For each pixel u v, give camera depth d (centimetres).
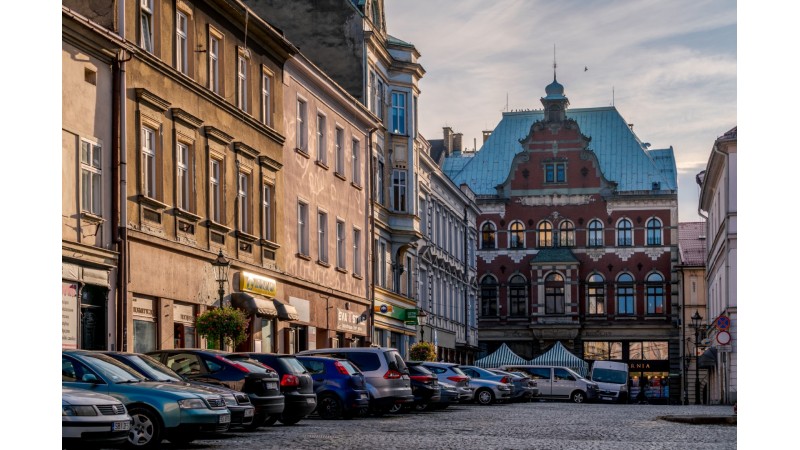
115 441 1673
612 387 6450
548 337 10062
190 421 1902
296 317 4206
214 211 3650
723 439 2512
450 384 4200
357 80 5466
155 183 3198
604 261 10131
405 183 6078
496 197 10362
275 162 4172
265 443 2081
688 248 10044
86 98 2798
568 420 3369
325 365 2966
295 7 5509
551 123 10350
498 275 10312
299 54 4412
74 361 1920
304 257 4519
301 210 4597
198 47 3541
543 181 10325
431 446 2100
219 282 3612
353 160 5369
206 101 3559
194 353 2348
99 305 2838
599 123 10700
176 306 3306
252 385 2339
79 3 2969
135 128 3061
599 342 10081
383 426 2720
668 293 9988
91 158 2831
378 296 5691
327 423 2792
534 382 5559
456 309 8325
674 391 9831
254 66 4041
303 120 4631
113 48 2920
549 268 10131
